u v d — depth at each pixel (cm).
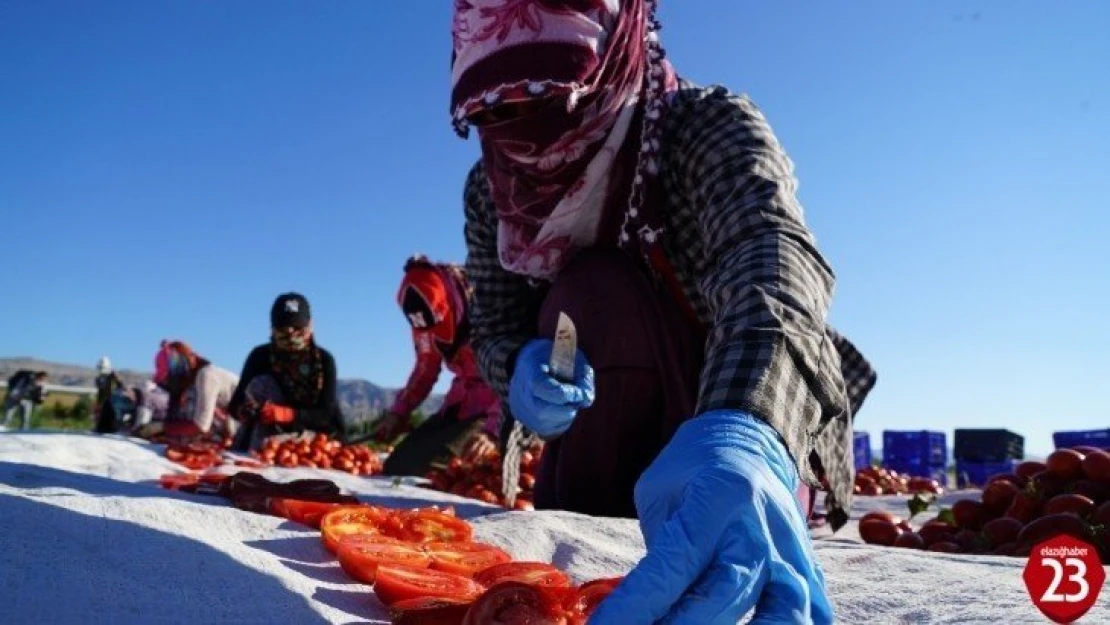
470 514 271
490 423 567
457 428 562
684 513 106
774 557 106
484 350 284
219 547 160
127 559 144
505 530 213
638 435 269
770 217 179
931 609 157
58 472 249
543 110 220
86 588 131
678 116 229
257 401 665
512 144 231
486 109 207
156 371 789
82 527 154
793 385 137
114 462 380
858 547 224
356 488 334
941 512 301
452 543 189
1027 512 281
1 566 132
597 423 264
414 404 619
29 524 150
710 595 101
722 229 188
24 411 1238
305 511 202
